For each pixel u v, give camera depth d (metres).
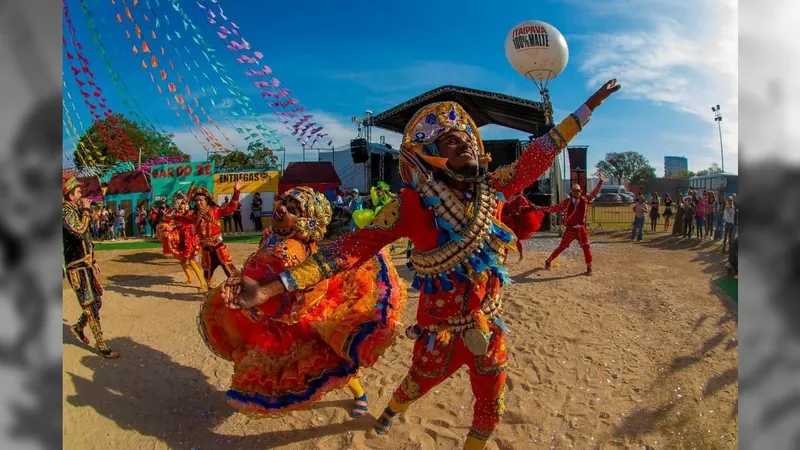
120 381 4.26
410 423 3.60
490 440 3.40
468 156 2.63
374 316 3.35
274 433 3.53
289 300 3.13
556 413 3.71
